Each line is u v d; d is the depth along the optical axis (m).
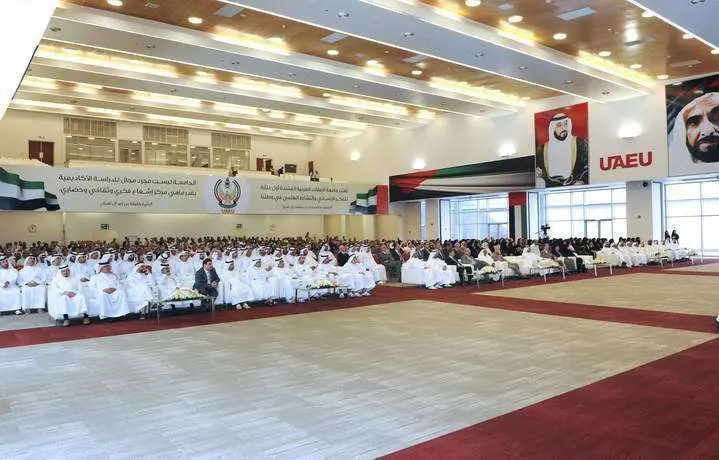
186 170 23.92
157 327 9.16
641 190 20.06
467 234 26.52
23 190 17.86
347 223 28.59
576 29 13.66
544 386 5.18
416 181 25.97
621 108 19.56
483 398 4.86
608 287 13.24
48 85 18.94
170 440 4.02
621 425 4.08
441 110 23.36
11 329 9.18
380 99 21.08
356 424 4.27
